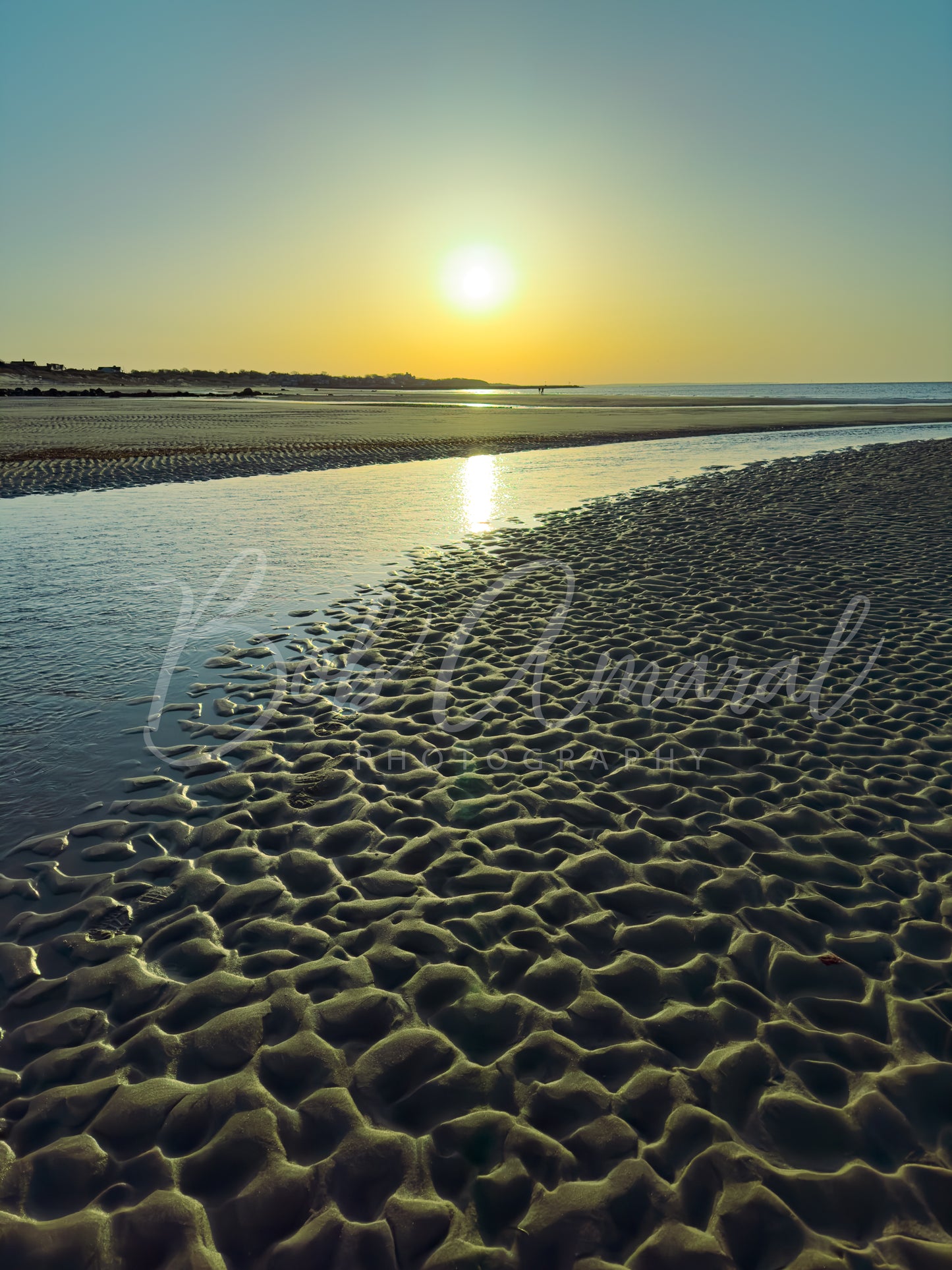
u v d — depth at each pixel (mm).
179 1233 2346
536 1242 2299
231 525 14289
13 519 14789
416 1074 2881
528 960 3457
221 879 4070
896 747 5418
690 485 18703
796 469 20766
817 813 4605
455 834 4453
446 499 17484
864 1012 3145
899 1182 2455
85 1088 2861
